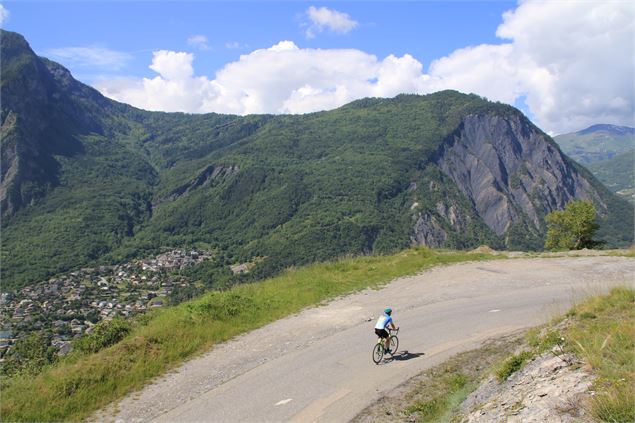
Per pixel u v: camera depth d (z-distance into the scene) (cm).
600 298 1305
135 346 1455
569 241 3894
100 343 1563
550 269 2391
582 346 929
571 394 760
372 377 1254
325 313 1845
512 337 1447
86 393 1194
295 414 1075
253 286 2356
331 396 1155
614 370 792
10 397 1172
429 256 2805
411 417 1028
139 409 1134
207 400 1166
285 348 1497
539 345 1102
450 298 1981
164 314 1877
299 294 2111
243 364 1383
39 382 1241
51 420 1092
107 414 1118
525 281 2188
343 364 1351
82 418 1105
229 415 1084
